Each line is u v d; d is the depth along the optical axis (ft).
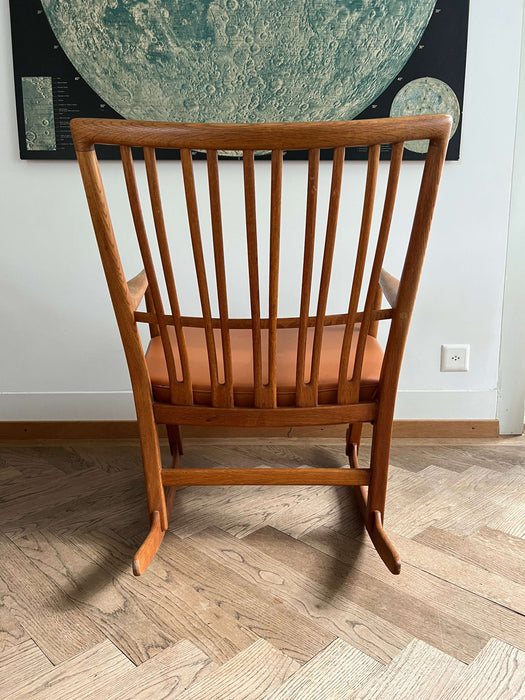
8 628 3.79
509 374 6.47
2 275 6.23
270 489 5.53
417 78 5.74
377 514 4.47
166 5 5.53
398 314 3.89
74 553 4.56
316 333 3.91
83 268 6.21
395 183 3.50
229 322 3.88
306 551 4.55
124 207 6.06
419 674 3.41
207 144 3.36
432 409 6.56
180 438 5.98
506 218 6.12
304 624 3.80
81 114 5.80
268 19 5.57
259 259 6.18
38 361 6.44
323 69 5.70
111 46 5.63
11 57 5.74
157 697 3.28
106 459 6.12
